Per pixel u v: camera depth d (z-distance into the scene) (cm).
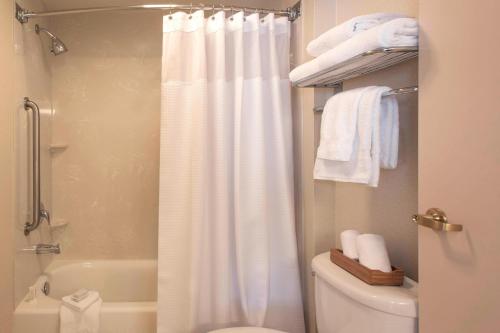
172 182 150
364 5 126
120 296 217
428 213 77
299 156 167
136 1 202
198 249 145
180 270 150
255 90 154
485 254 63
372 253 101
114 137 221
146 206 224
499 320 60
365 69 110
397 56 94
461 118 68
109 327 157
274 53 156
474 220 65
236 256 152
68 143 217
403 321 84
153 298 218
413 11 101
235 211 151
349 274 106
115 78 219
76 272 212
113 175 221
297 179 169
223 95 148
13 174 156
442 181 73
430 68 77
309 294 157
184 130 150
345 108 104
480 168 64
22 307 159
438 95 75
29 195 175
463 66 68
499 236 60
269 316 156
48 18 205
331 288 109
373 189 122
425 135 79
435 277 75
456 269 69
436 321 75
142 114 221
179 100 149
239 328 135
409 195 104
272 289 157
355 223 134
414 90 87
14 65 157
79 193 220
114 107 220
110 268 217
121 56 219
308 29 155
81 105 217
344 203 142
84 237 221
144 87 221
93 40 216
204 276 149
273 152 159
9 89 152
